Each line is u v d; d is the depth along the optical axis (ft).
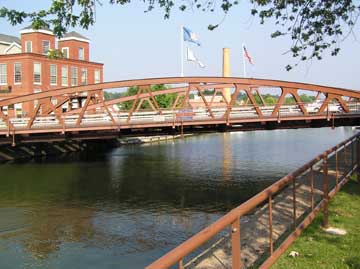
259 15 37.83
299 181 37.73
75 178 96.32
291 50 39.19
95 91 105.09
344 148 38.91
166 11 35.35
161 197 77.46
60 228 58.59
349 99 126.11
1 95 164.35
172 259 10.45
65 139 107.24
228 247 22.40
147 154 146.41
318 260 20.63
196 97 307.37
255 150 154.92
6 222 61.52
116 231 57.26
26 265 45.83
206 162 122.01
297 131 305.12
